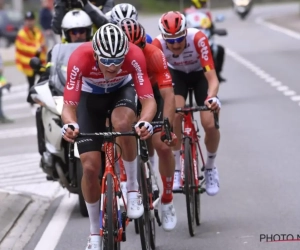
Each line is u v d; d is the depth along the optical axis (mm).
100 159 10516
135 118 11008
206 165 13773
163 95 11359
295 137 20406
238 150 19203
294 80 33094
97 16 16172
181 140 13500
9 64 50156
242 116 24328
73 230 13195
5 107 32375
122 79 10789
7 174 18500
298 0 116938
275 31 62344
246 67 39375
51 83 14820
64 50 15539
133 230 13023
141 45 11242
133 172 10844
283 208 13719
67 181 14242
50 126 14203
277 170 16750
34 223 13789
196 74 14008
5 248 12180
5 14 64125
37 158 20469
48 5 46844
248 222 13016
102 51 9625
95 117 10961
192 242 12133
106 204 9898
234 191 15242
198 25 27625
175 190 12688
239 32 63531
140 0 114812
